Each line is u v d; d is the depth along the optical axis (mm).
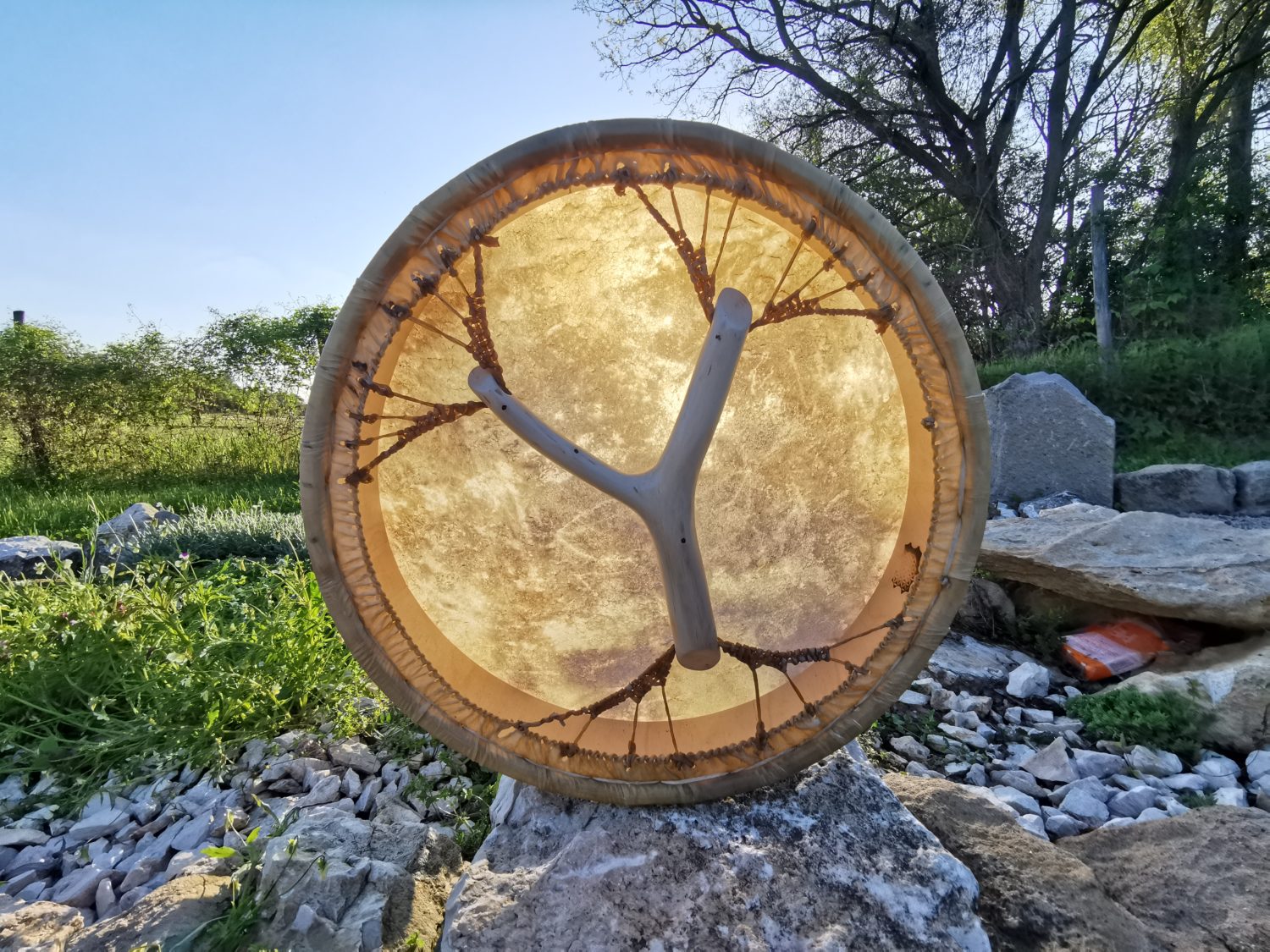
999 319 14195
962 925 1614
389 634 1819
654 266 1841
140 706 2811
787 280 1851
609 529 1971
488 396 1721
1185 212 10562
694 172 1636
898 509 1961
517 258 1777
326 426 1679
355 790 2400
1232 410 7395
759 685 2002
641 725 2006
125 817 2404
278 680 2857
